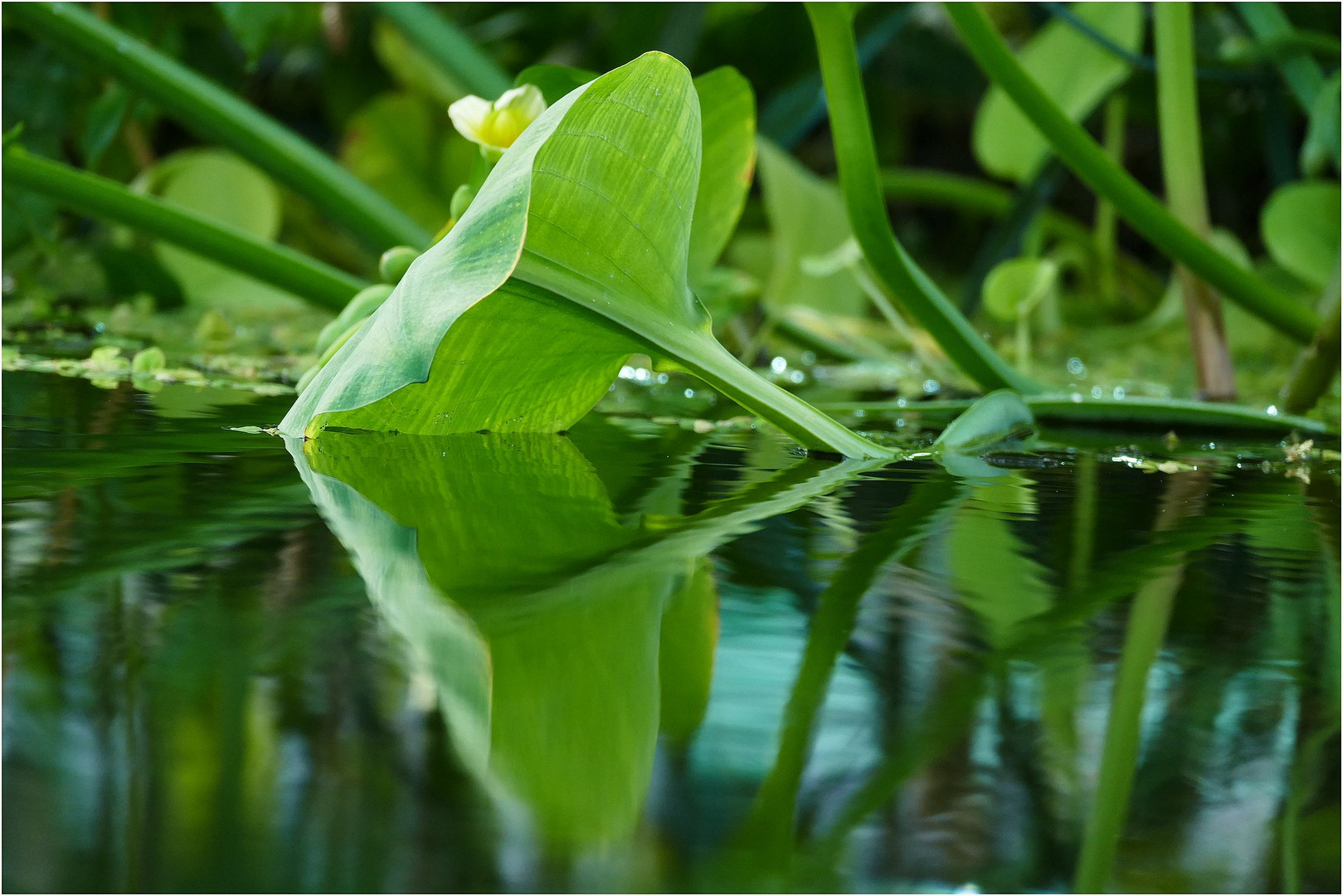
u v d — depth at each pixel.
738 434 1.39
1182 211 1.54
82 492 1.25
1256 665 1.12
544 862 0.73
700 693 1.01
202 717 0.91
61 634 1.08
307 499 1.25
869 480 1.31
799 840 0.77
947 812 0.81
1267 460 1.37
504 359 1.31
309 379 1.35
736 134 1.47
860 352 1.84
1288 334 1.53
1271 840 0.79
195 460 1.29
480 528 1.24
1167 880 0.74
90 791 0.79
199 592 1.19
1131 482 1.32
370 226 1.58
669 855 0.75
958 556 1.23
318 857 0.72
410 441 1.33
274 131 1.58
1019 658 1.12
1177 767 0.89
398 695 0.97
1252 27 1.72
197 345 1.60
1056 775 0.87
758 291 1.58
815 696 1.01
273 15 1.58
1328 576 1.22
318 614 1.17
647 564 1.22
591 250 1.30
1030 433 1.41
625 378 1.56
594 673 1.04
